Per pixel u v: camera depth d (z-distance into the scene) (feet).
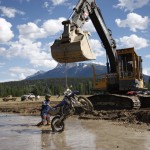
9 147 34.50
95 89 81.97
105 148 32.55
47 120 55.16
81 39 55.67
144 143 34.91
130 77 76.84
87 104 49.39
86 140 38.17
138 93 81.00
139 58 80.38
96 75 82.38
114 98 77.82
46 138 40.73
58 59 56.75
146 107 81.87
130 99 74.38
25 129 50.85
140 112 62.13
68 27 56.95
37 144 36.27
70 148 33.35
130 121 58.13
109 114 69.00
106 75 80.43
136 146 33.17
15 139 40.24
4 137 42.14
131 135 41.04
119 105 77.20
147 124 53.67
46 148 33.63
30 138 41.01
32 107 107.76
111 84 79.61
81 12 64.03
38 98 253.03
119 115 64.75
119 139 37.96
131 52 76.69
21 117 76.18
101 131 45.96
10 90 509.35
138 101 76.64
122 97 75.31
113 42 77.97
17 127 53.98
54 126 46.98
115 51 78.59
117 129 47.78
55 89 499.92
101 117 66.13
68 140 38.65
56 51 56.44
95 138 39.42
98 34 75.46
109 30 76.74
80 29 58.23
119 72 78.13
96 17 71.77
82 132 45.62
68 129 49.57
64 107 47.62
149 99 81.10
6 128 52.60
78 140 38.40
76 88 424.46
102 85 81.00
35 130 49.34
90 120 62.90
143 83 82.58
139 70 79.61
